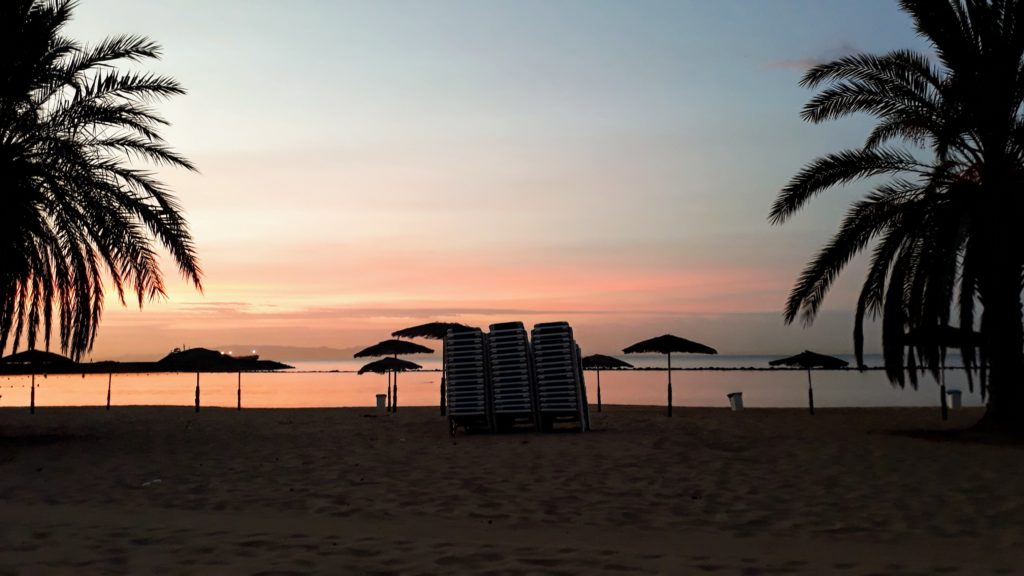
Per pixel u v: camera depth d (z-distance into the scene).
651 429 17.25
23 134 14.95
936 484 9.49
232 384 82.50
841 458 11.91
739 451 12.82
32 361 24.16
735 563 5.90
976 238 14.80
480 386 16.70
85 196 15.01
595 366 25.20
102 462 12.04
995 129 15.00
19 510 8.21
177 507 8.42
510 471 10.76
